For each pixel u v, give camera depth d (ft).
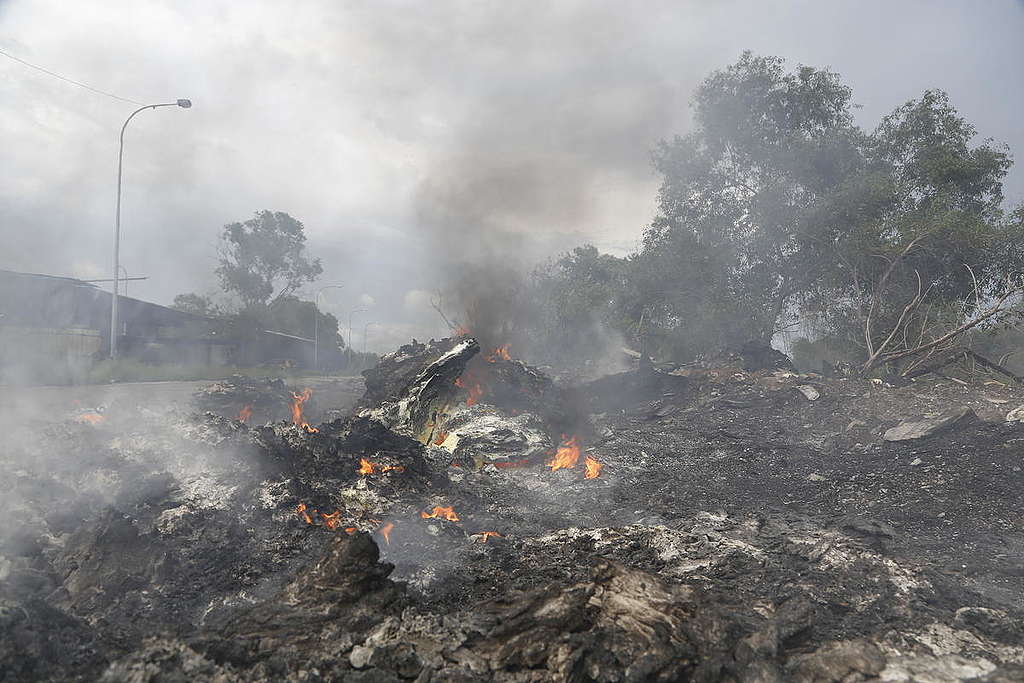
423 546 20.61
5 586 15.43
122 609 15.62
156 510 20.88
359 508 23.47
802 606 14.70
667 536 21.90
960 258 72.90
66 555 17.37
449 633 13.57
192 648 12.21
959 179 80.64
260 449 26.40
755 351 69.56
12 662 11.30
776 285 90.02
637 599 14.33
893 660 13.42
